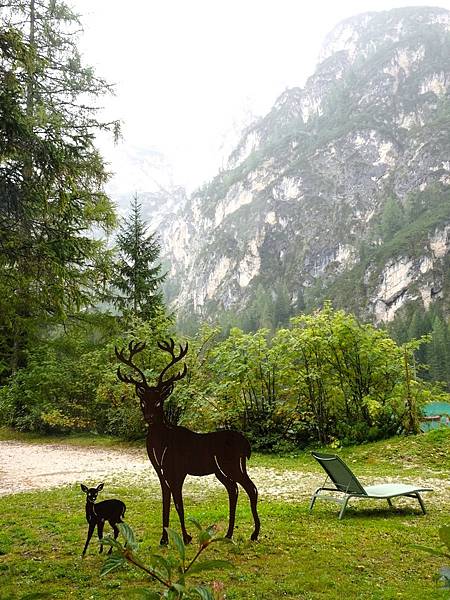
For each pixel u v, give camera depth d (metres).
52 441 18.09
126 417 16.70
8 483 10.45
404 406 13.23
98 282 15.61
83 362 18.95
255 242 177.00
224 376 14.69
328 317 14.27
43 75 14.98
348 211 164.75
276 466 11.68
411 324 98.31
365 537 6.09
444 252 124.44
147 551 5.38
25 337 11.20
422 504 7.42
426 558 5.33
